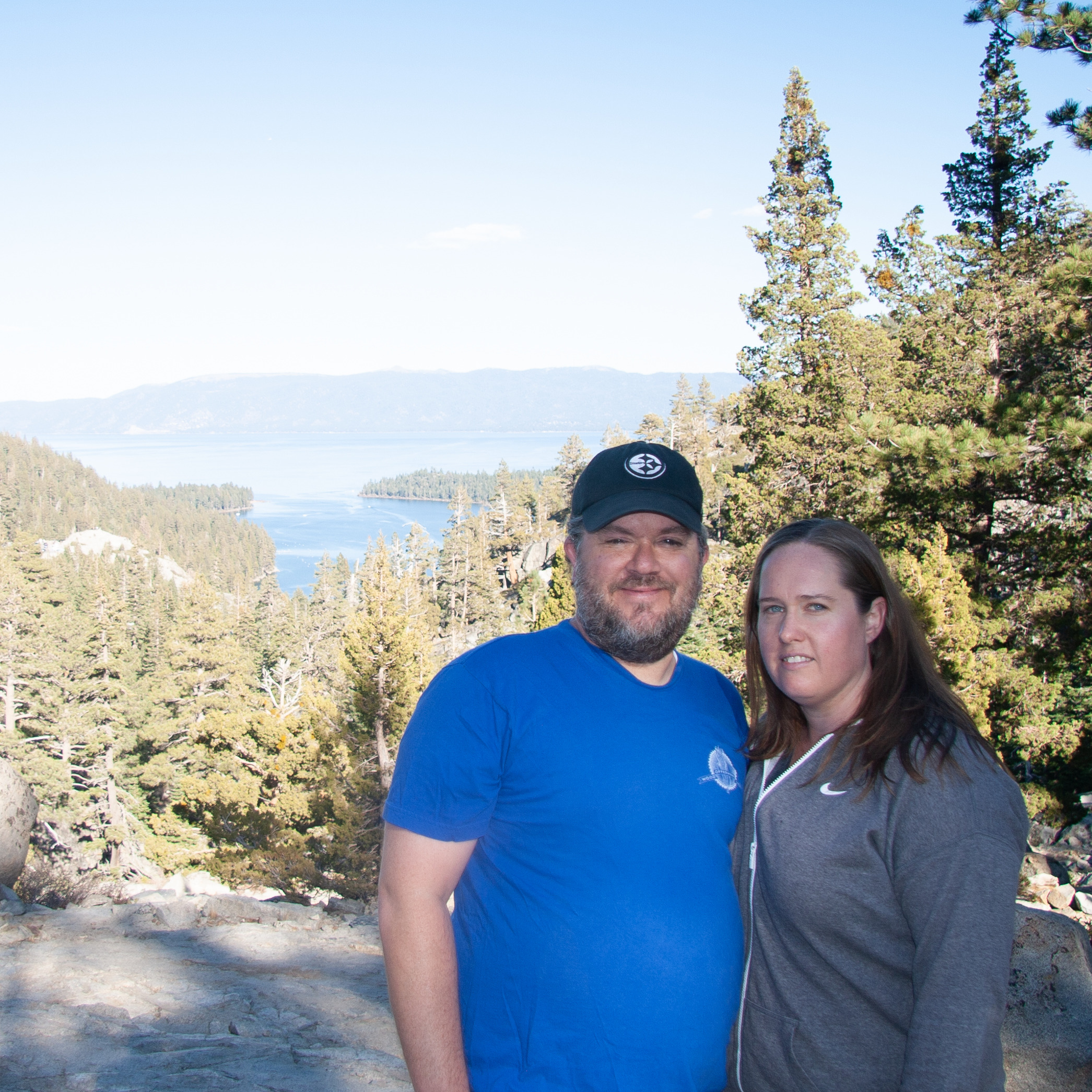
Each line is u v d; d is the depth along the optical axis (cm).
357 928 721
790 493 2069
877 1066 190
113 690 4206
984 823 177
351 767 2112
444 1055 186
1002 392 1988
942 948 173
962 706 201
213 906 731
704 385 9888
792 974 201
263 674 6028
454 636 7219
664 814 200
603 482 222
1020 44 1174
